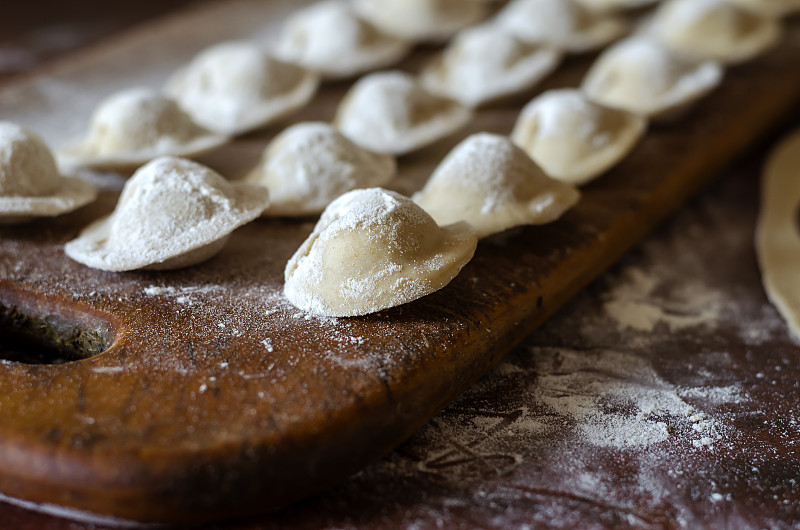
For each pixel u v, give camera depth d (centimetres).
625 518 32
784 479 33
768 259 42
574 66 52
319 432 32
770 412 35
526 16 53
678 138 46
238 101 46
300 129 41
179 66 53
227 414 32
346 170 40
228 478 31
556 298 38
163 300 36
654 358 37
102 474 31
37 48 59
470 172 38
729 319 39
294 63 48
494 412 35
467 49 50
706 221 45
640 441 34
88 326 36
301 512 32
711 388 36
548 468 34
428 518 32
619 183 43
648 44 48
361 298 34
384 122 44
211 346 34
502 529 32
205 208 37
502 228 38
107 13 66
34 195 39
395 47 52
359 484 33
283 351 34
